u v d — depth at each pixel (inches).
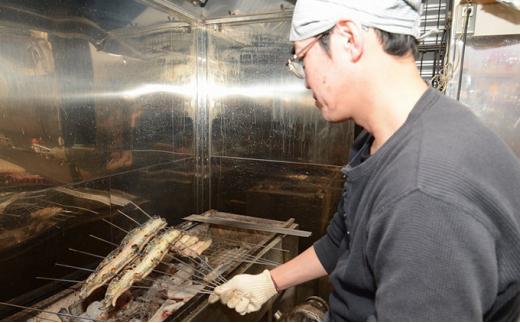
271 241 65.0
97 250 61.8
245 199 90.5
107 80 61.8
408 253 22.3
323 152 80.9
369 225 26.0
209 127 91.8
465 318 21.4
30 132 49.3
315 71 30.7
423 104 27.3
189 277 54.1
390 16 26.8
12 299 47.4
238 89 86.9
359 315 31.7
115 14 62.0
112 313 45.9
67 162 55.2
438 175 22.8
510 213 23.8
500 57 60.2
